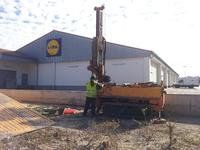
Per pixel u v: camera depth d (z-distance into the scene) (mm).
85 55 35500
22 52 40750
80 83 36000
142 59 30984
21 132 9961
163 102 14555
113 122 12570
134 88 14734
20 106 13148
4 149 7953
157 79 38156
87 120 13609
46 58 38938
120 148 8547
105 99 15539
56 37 37969
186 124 12984
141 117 14258
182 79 64312
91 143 8984
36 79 39781
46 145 8672
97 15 16109
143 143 9203
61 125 12133
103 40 16359
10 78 38344
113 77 32656
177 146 8867
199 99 15656
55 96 22828
